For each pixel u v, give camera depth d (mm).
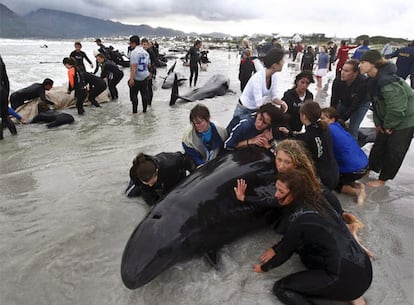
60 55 33688
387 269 3193
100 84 9938
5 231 3686
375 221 3977
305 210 2684
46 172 5199
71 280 3012
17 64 21984
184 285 2988
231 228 3514
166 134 7281
